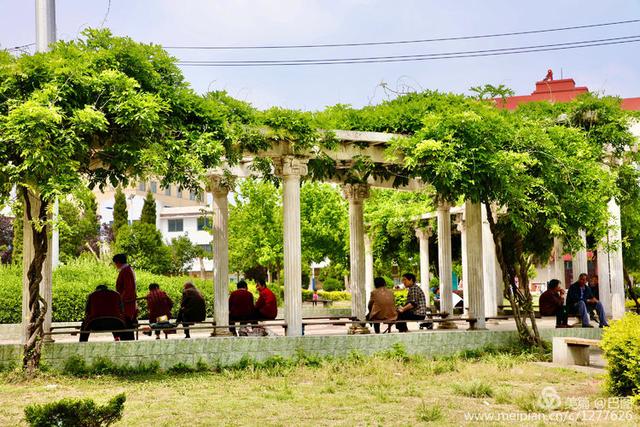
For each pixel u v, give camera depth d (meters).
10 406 8.59
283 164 13.27
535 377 10.94
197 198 12.44
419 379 11.02
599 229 14.31
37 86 10.38
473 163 12.91
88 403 6.07
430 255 27.23
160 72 11.59
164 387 10.09
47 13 15.27
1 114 10.19
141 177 11.13
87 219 42.53
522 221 13.32
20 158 10.18
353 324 15.52
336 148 13.45
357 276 16.73
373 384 10.44
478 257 14.80
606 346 9.09
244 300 14.34
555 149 13.78
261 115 12.65
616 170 16.30
